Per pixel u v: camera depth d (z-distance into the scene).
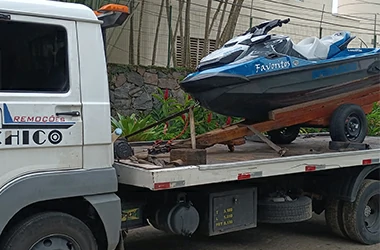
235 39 6.23
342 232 6.62
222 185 5.40
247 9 15.08
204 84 5.63
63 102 4.02
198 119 9.04
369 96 7.19
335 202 6.57
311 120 6.65
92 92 4.16
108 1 11.17
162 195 5.10
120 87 11.57
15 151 3.82
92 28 4.20
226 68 5.62
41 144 3.91
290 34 16.31
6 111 3.77
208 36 13.17
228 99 5.79
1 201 3.75
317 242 6.69
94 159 4.19
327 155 5.86
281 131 7.34
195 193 5.25
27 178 3.85
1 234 3.94
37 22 3.94
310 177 6.57
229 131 5.97
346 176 6.41
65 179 4.01
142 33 13.27
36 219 3.96
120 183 4.70
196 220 5.14
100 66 4.21
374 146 6.98
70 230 4.09
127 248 6.32
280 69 5.99
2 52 3.84
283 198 6.09
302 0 16.55
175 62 12.84
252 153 6.05
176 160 4.73
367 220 6.68
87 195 4.16
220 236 6.91
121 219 4.71
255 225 5.65
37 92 3.93
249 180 5.60
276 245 6.53
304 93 6.39
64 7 4.08
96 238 4.41
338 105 6.81
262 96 5.95
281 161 5.39
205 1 14.16
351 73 6.78
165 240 6.70
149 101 11.88
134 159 4.86
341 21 17.84
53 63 4.03
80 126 4.09
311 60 6.35
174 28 13.67
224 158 5.45
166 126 8.60
